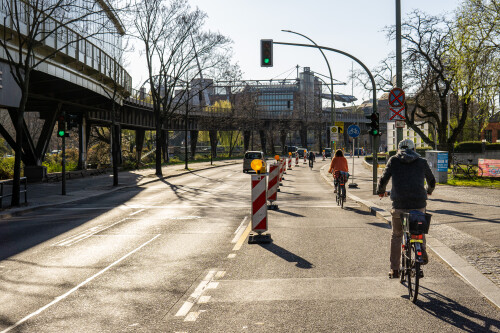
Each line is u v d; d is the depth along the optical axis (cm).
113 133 3069
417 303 614
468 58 2155
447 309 588
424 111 3962
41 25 2723
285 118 11562
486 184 2383
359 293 665
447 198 1770
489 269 757
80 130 4831
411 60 3734
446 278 736
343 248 991
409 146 668
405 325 534
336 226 1295
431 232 1072
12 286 742
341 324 542
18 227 1425
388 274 744
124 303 642
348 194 2131
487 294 636
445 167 2428
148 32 4203
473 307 595
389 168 666
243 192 2556
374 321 550
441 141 3931
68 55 3053
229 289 700
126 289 712
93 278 785
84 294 690
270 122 11419
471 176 2839
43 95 3397
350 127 2508
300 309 600
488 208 1469
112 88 4319
